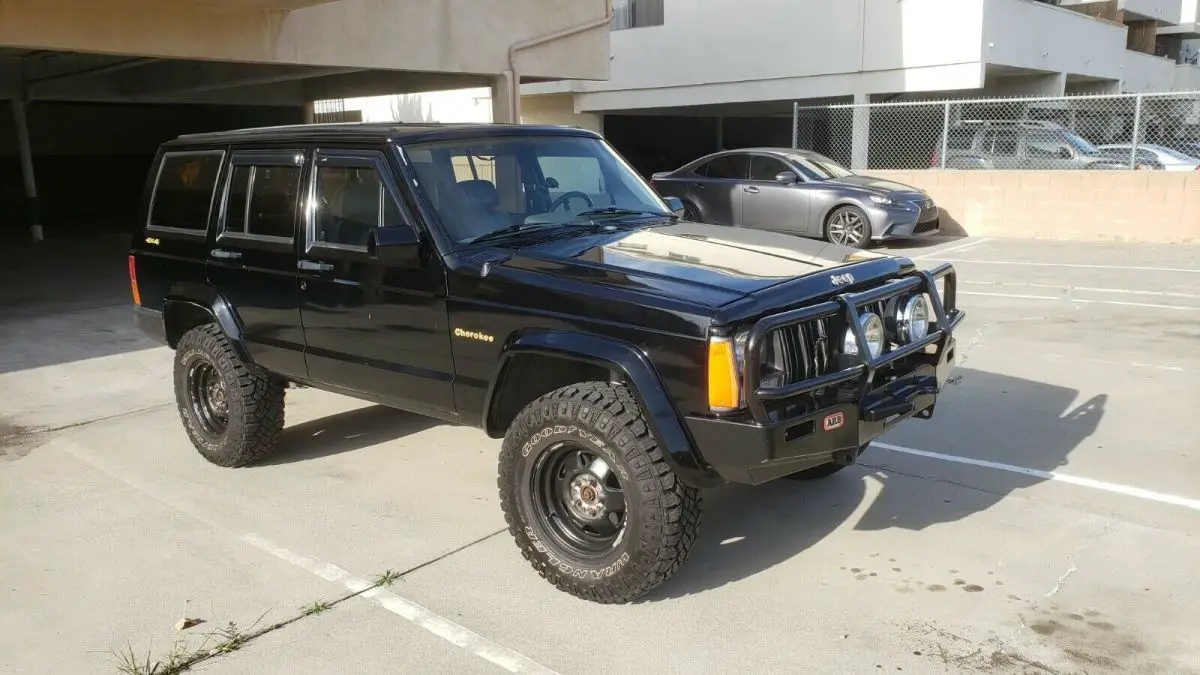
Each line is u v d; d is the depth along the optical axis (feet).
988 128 55.26
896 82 65.46
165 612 13.00
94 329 31.78
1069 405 20.88
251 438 18.04
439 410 14.85
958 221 52.34
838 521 15.47
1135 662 11.23
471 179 15.31
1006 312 30.66
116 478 18.20
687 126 105.70
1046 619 12.23
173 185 19.26
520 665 11.53
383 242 13.80
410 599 13.24
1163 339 26.40
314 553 14.74
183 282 18.70
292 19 35.91
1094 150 52.95
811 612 12.59
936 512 15.66
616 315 12.34
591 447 12.49
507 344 13.38
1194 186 45.62
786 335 12.05
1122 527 14.83
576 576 12.95
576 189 16.69
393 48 39.52
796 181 47.62
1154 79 96.94
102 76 55.83
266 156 17.10
